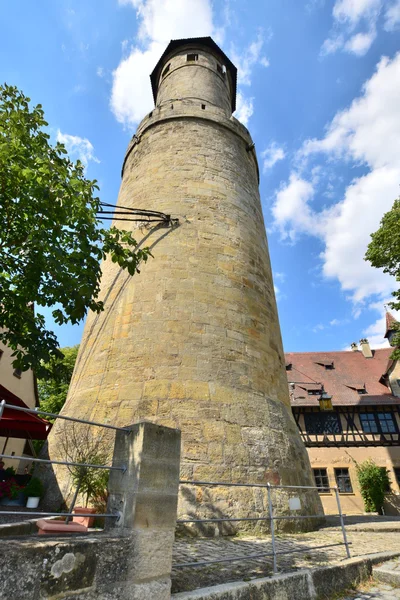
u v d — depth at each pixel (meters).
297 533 6.07
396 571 4.23
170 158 10.50
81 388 7.61
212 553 4.25
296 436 7.85
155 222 9.06
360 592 3.87
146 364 6.97
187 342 7.26
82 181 5.91
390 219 15.34
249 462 6.27
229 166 10.98
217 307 7.96
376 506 17.56
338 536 6.13
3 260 5.49
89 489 5.49
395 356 15.16
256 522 5.73
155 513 2.67
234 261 8.96
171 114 11.73
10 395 7.75
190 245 8.63
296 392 21.41
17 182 5.24
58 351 5.46
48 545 2.11
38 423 8.07
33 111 6.33
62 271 5.07
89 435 6.43
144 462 2.73
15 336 5.29
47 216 5.35
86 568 2.21
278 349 9.06
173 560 3.83
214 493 5.68
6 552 1.95
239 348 7.71
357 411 20.20
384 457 18.95
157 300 7.78
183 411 6.39
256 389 7.45
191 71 14.84
